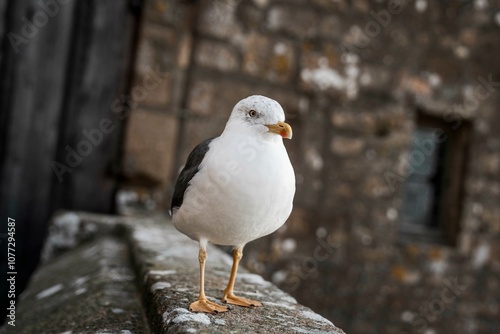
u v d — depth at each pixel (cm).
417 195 569
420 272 517
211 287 197
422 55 515
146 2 438
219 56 458
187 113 452
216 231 173
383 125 504
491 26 532
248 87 468
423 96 516
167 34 443
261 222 170
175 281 200
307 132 485
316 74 484
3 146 428
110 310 200
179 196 179
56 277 296
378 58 503
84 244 373
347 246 495
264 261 472
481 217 538
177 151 452
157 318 170
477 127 534
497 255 540
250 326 156
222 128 461
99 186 446
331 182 491
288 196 172
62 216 388
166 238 304
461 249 530
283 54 476
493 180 540
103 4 444
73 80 442
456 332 530
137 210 429
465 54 527
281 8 474
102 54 445
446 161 552
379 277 504
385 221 504
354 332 499
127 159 437
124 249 325
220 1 455
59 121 440
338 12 490
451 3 520
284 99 477
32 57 432
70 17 439
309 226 486
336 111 491
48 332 199
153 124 441
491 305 539
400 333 512
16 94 429
